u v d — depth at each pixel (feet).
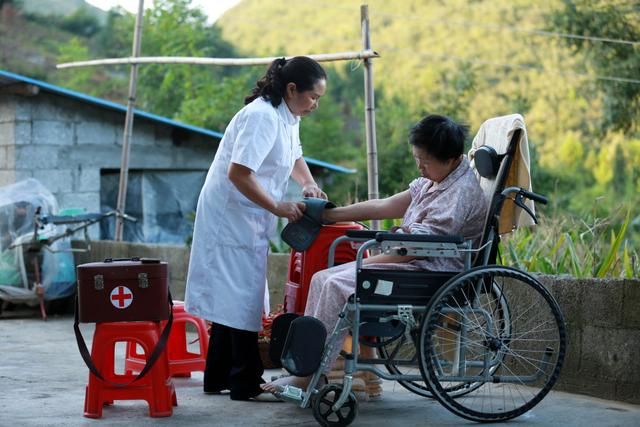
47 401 17.24
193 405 17.06
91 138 38.81
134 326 16.01
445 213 15.52
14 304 30.99
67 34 118.73
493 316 16.81
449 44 111.65
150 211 41.16
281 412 16.43
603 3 67.62
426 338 14.85
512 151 15.49
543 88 95.96
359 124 104.32
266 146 16.60
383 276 14.97
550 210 58.49
